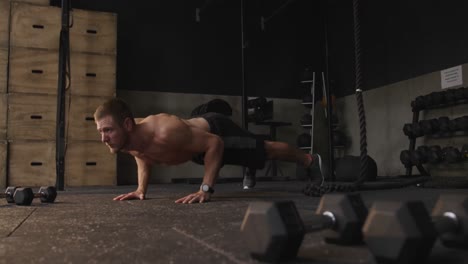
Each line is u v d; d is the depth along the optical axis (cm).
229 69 521
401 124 467
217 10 521
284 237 56
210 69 512
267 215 57
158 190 304
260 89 534
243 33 371
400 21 470
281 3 555
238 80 525
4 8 371
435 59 426
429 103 405
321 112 360
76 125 389
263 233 57
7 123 364
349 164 362
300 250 68
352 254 65
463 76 397
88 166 390
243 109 368
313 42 567
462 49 399
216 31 518
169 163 207
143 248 76
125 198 208
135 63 478
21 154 367
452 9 409
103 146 396
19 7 376
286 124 493
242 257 66
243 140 218
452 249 68
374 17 507
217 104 259
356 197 70
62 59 319
